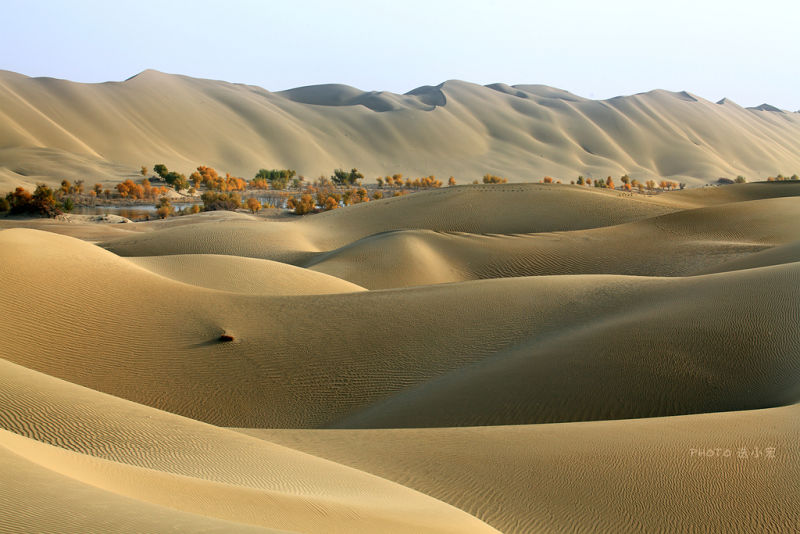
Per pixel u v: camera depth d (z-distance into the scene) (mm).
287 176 171375
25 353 22906
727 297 23266
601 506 11016
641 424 14734
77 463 8883
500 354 23625
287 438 16062
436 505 10539
